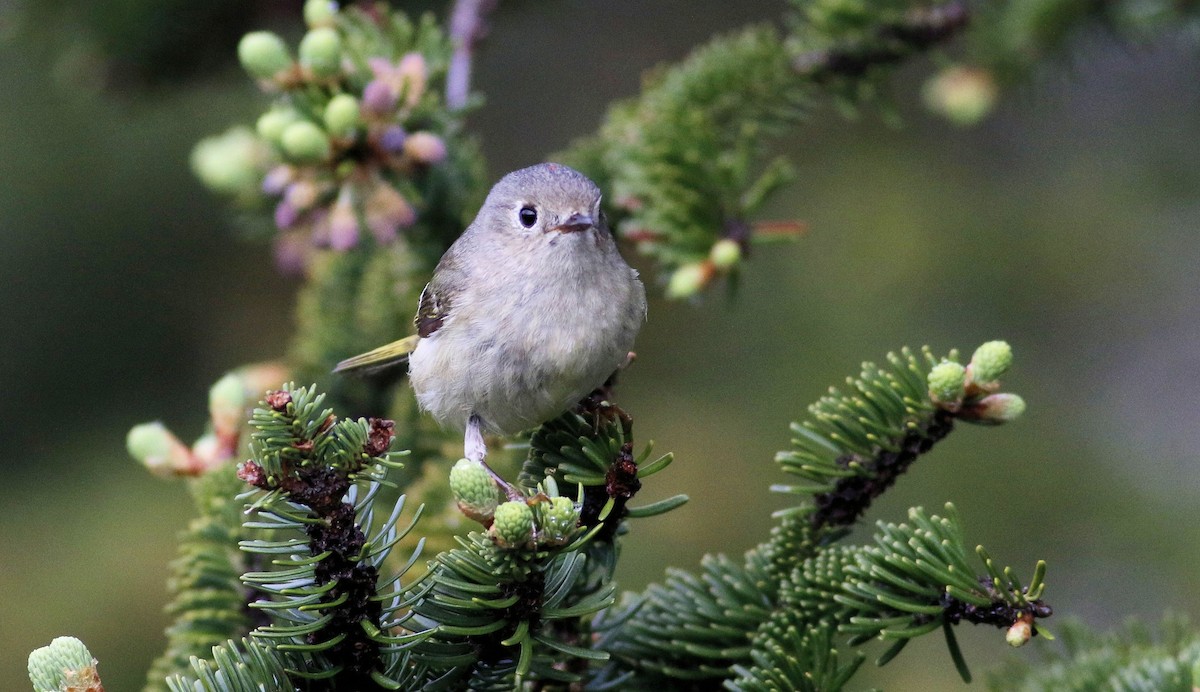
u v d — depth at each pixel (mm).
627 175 8711
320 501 4891
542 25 17047
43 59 12703
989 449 12859
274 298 14930
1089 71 14836
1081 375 13781
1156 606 11836
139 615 12664
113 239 14453
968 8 9570
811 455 5902
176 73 11148
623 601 6273
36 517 13391
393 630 5441
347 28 8195
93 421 14469
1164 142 14078
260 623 6402
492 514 5102
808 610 5809
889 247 14117
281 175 7848
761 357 13977
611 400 7922
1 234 14156
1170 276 13961
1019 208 14359
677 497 5730
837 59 9641
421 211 8875
